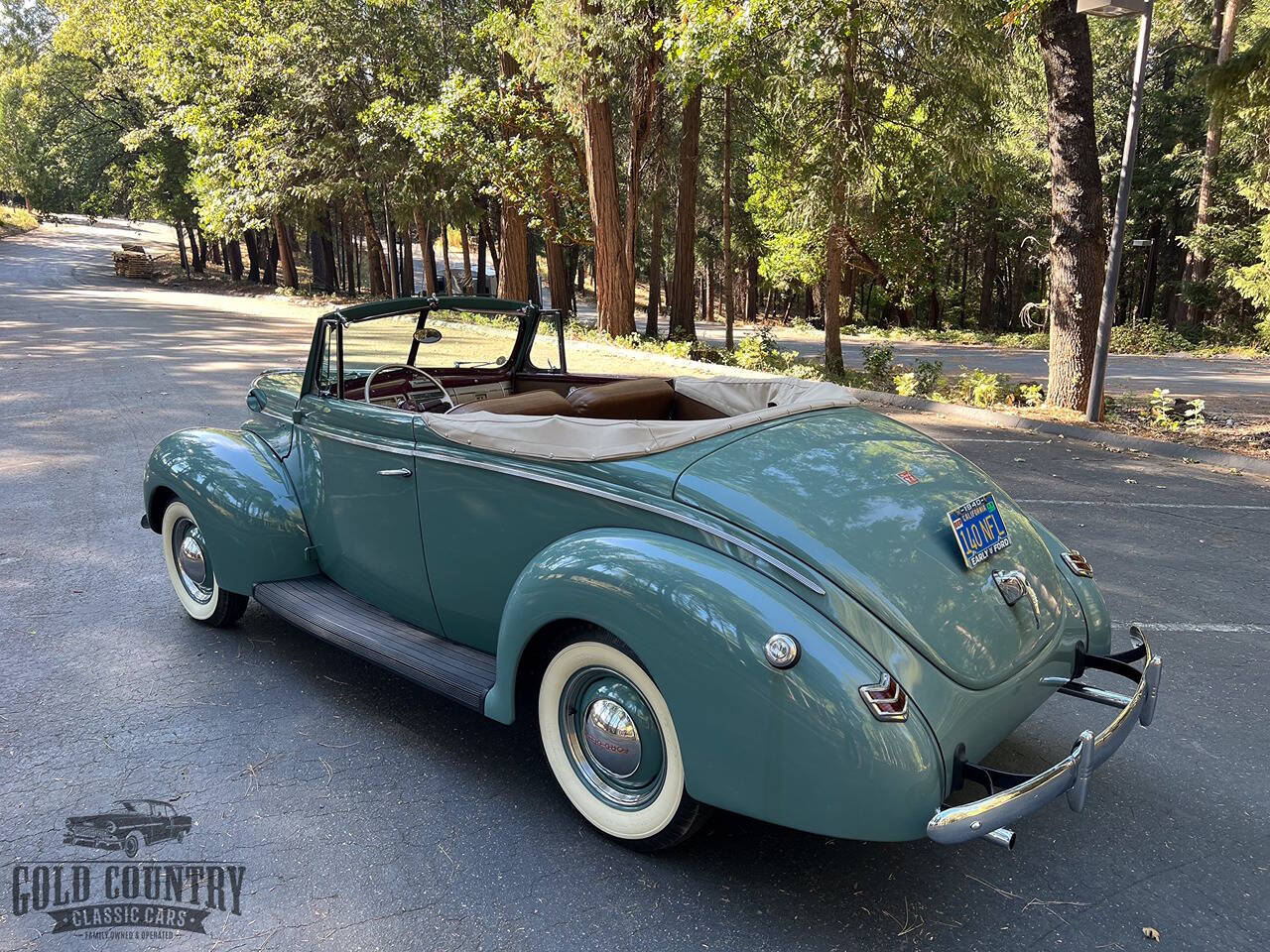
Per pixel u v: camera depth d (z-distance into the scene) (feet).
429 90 89.35
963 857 9.02
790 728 7.14
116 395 34.76
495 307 14.11
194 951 7.56
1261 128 72.28
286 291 125.80
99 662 12.98
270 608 12.37
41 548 17.65
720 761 7.55
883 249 104.83
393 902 8.17
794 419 10.27
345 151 93.25
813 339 117.80
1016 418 35.14
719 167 123.54
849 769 6.97
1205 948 7.74
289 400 13.71
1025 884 8.60
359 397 13.11
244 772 10.28
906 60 47.65
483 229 130.21
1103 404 37.63
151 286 140.97
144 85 107.24
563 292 90.33
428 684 10.06
